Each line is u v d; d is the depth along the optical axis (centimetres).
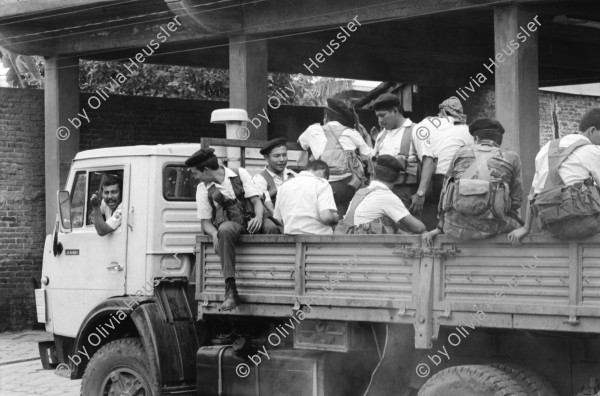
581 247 634
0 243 1795
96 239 964
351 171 934
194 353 902
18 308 1809
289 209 839
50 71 1736
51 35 1708
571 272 635
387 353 755
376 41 1661
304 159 1005
